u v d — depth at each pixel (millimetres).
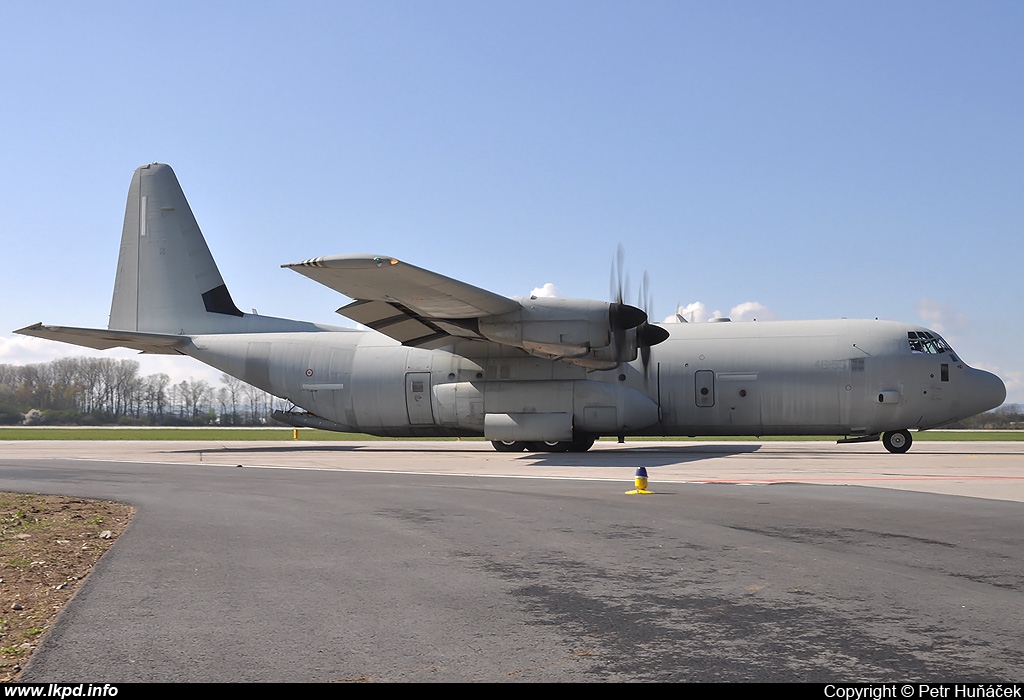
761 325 24922
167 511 11680
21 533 9773
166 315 29078
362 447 31641
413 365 26250
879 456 23266
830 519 10617
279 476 17406
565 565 7875
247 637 5578
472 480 16281
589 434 25266
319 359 27344
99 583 7160
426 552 8547
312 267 18578
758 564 7859
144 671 4906
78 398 105688
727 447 29297
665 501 12547
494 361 25375
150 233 29469
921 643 5375
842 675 4801
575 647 5355
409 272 18719
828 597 6582
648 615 6098
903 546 8711
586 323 21375
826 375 23781
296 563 8016
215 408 107188
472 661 5090
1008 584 7000
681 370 24562
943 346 24047
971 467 18906
